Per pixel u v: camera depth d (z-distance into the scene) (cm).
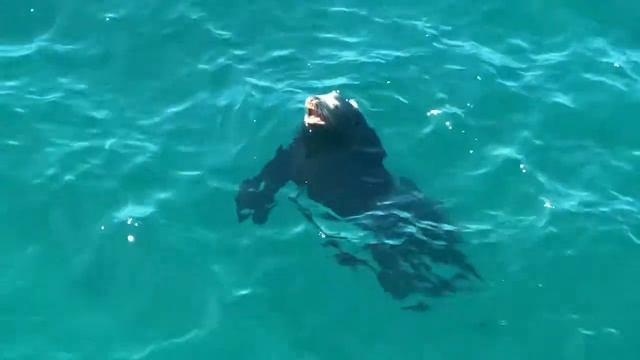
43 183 1582
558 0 1977
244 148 1656
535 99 1769
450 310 1421
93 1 1936
